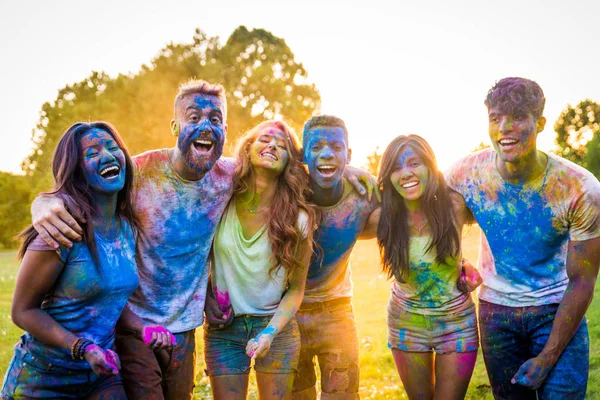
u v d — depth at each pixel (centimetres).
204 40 3183
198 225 438
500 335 472
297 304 450
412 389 486
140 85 2858
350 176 480
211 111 426
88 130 384
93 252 372
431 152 459
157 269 432
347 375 496
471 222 504
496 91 438
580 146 2322
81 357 353
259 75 3142
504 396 477
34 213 362
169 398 444
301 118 3219
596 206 431
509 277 469
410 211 467
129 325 411
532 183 447
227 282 449
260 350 412
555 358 441
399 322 482
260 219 448
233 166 456
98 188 380
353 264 1479
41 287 359
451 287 468
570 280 447
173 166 432
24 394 369
